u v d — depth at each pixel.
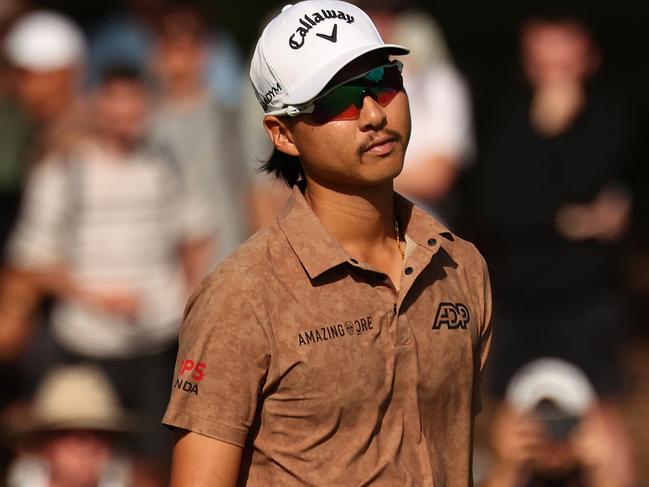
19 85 30.20
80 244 27.23
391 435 12.43
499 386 28.81
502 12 55.16
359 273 12.51
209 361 12.40
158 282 27.42
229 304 12.40
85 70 31.67
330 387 12.28
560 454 23.36
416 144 28.27
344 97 12.36
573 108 29.08
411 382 12.46
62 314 27.22
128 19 31.55
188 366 12.48
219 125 28.41
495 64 52.97
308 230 12.58
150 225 27.42
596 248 28.66
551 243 28.66
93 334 26.98
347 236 12.75
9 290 27.61
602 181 28.84
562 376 23.97
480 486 24.16
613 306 28.75
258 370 12.37
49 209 27.33
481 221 36.09
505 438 23.45
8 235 30.62
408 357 12.45
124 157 27.45
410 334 12.48
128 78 27.25
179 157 28.06
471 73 51.66
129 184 27.33
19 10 33.34
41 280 27.22
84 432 24.03
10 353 27.72
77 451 23.98
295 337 12.30
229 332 12.36
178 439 12.62
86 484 24.08
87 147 27.48
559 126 28.98
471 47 54.53
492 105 49.16
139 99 27.31
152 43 31.14
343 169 12.45
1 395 27.80
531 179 28.84
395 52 12.54
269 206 28.20
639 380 36.84
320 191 12.77
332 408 12.30
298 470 12.38
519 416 23.44
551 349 28.62
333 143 12.41
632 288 43.69
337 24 12.55
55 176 27.41
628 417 33.81
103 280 27.22
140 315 27.12
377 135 12.39
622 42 53.75
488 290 13.32
